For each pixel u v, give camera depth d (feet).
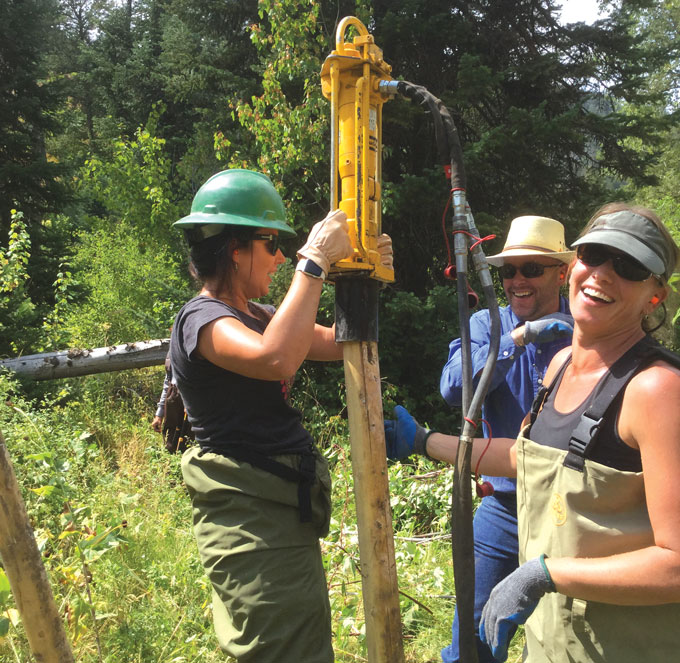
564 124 28.96
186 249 39.81
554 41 33.47
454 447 6.88
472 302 5.86
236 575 6.17
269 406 6.47
